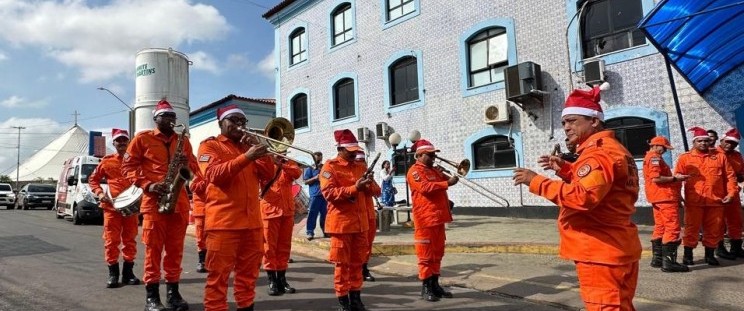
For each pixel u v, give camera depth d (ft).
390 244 30.19
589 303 10.20
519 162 43.01
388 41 54.80
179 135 18.08
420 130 51.16
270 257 20.81
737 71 31.81
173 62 47.24
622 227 10.09
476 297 20.02
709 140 23.30
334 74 61.72
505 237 31.81
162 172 18.25
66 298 20.21
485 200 45.60
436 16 50.01
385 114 54.90
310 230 33.45
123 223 22.62
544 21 41.57
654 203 23.09
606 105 37.86
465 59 47.24
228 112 14.94
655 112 35.45
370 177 16.94
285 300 19.98
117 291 21.47
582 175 9.78
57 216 62.28
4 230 46.14
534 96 41.11
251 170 15.02
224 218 14.11
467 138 46.91
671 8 23.66
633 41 37.01
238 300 14.64
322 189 17.66
